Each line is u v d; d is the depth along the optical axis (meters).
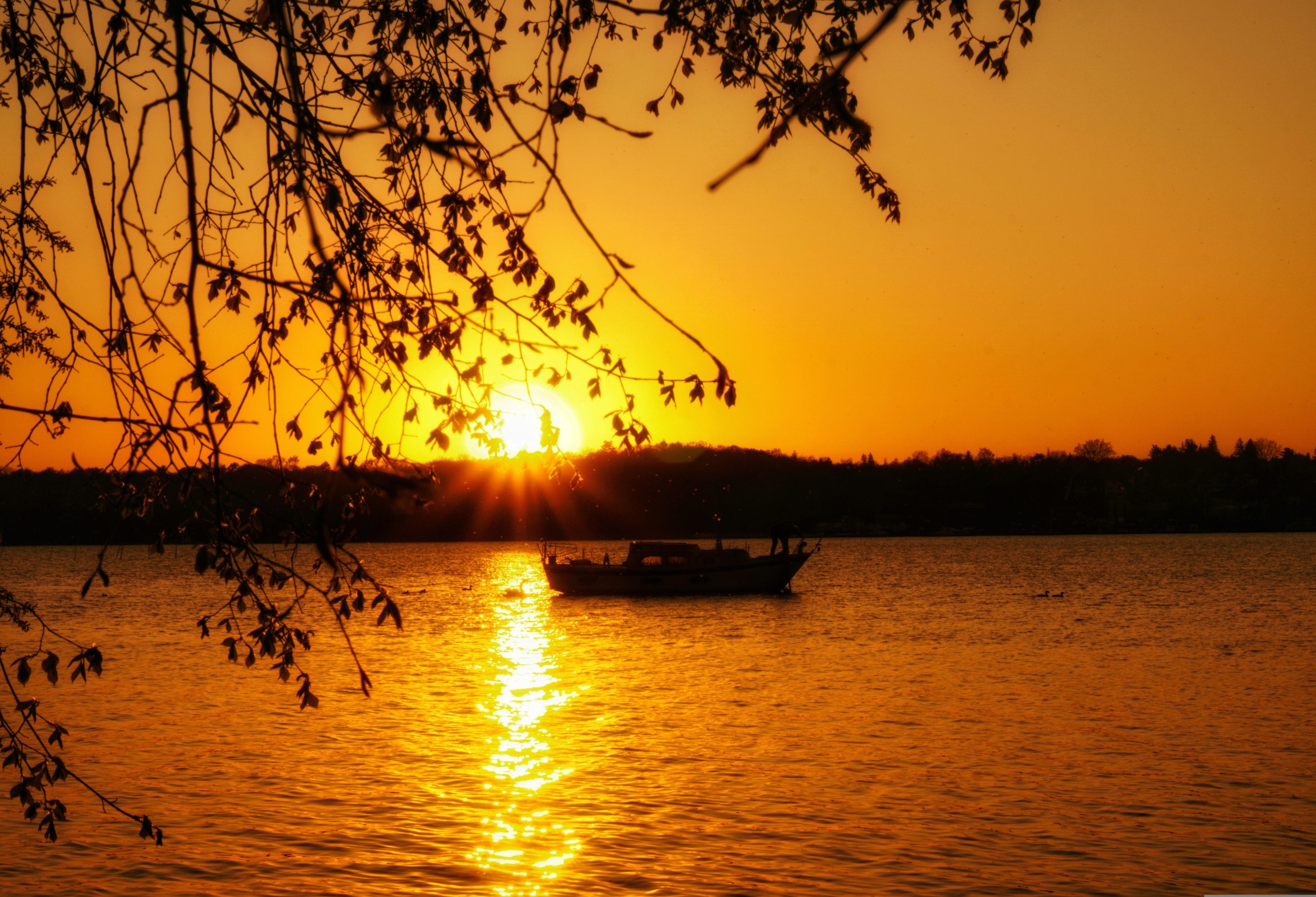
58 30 5.73
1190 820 18.05
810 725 27.23
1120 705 29.95
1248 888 14.98
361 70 5.75
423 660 42.97
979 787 20.33
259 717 28.12
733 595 77.62
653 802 19.52
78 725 26.66
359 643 49.72
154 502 5.50
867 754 23.41
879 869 15.88
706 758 23.14
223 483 5.52
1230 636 50.97
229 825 18.09
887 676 37.00
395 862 16.41
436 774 21.78
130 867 15.99
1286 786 20.20
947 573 114.00
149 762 22.69
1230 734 25.33
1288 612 64.94
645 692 33.81
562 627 58.44
